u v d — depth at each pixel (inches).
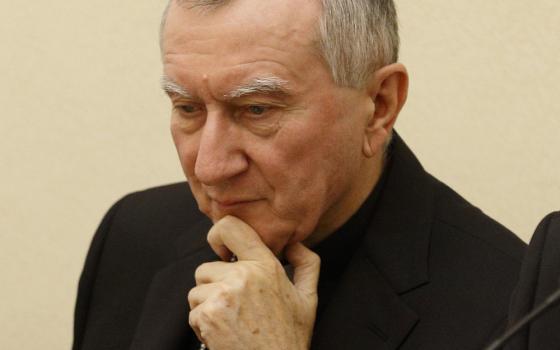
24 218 181.3
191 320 97.9
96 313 132.7
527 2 144.9
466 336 100.2
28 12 176.4
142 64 171.3
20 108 178.5
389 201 110.0
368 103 100.4
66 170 177.9
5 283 183.6
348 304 106.8
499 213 148.2
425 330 102.3
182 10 94.4
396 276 106.2
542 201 146.1
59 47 175.6
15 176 180.5
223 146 94.8
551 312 83.3
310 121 95.0
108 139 174.9
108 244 135.2
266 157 95.1
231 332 95.5
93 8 173.2
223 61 92.2
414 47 151.3
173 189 137.7
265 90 92.5
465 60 148.6
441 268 105.9
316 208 99.3
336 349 105.4
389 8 101.8
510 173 147.4
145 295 129.2
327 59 94.3
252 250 98.7
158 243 130.8
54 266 181.0
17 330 183.9
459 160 149.8
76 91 175.6
